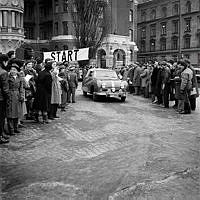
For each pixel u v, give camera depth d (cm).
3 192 504
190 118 1181
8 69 880
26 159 673
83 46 3425
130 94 2145
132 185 513
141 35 8375
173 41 7425
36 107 1044
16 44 4419
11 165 635
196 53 6869
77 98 1850
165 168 589
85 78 1928
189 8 6994
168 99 1470
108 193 488
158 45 7844
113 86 1673
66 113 1266
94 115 1224
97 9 3409
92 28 3406
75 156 691
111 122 1080
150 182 523
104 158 667
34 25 5606
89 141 821
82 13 3366
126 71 2339
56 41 5038
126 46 5184
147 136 866
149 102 1684
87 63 3375
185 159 645
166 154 679
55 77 1118
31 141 821
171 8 7425
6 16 4388
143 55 8300
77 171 590
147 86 1878
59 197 479
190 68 1284
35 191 504
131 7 5662
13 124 903
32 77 1066
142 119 1152
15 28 4412
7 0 4369
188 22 7038
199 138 834
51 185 525
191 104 1367
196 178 540
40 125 1023
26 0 5481
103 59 4972
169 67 1495
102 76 1789
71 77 1587
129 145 769
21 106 931
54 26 5194
